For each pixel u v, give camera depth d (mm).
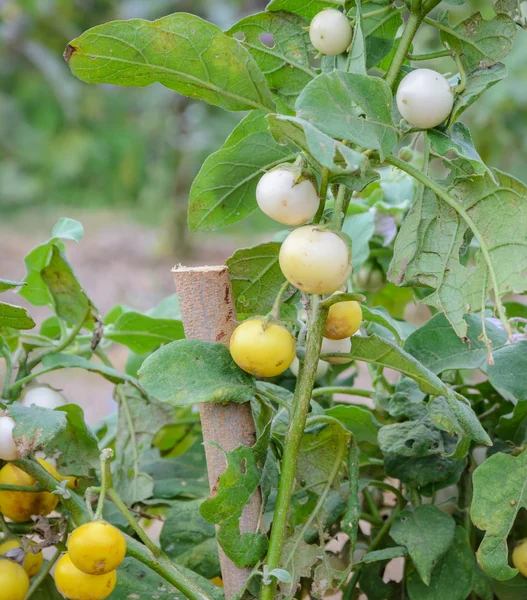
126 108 6793
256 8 4441
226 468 1016
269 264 1070
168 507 1284
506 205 993
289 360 1000
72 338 1159
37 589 1127
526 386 1113
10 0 4895
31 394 1138
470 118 2584
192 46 1009
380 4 1037
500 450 1205
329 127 932
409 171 1004
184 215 5637
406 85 984
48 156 6910
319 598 1084
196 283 1036
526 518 1172
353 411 1184
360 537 1263
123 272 5266
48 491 1068
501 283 995
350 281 1322
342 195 990
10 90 6863
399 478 1166
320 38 1011
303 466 1085
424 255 1029
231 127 5273
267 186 958
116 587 1102
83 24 5090
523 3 1125
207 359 1024
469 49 1011
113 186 6988
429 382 1026
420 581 1142
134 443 1220
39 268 1173
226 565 1053
